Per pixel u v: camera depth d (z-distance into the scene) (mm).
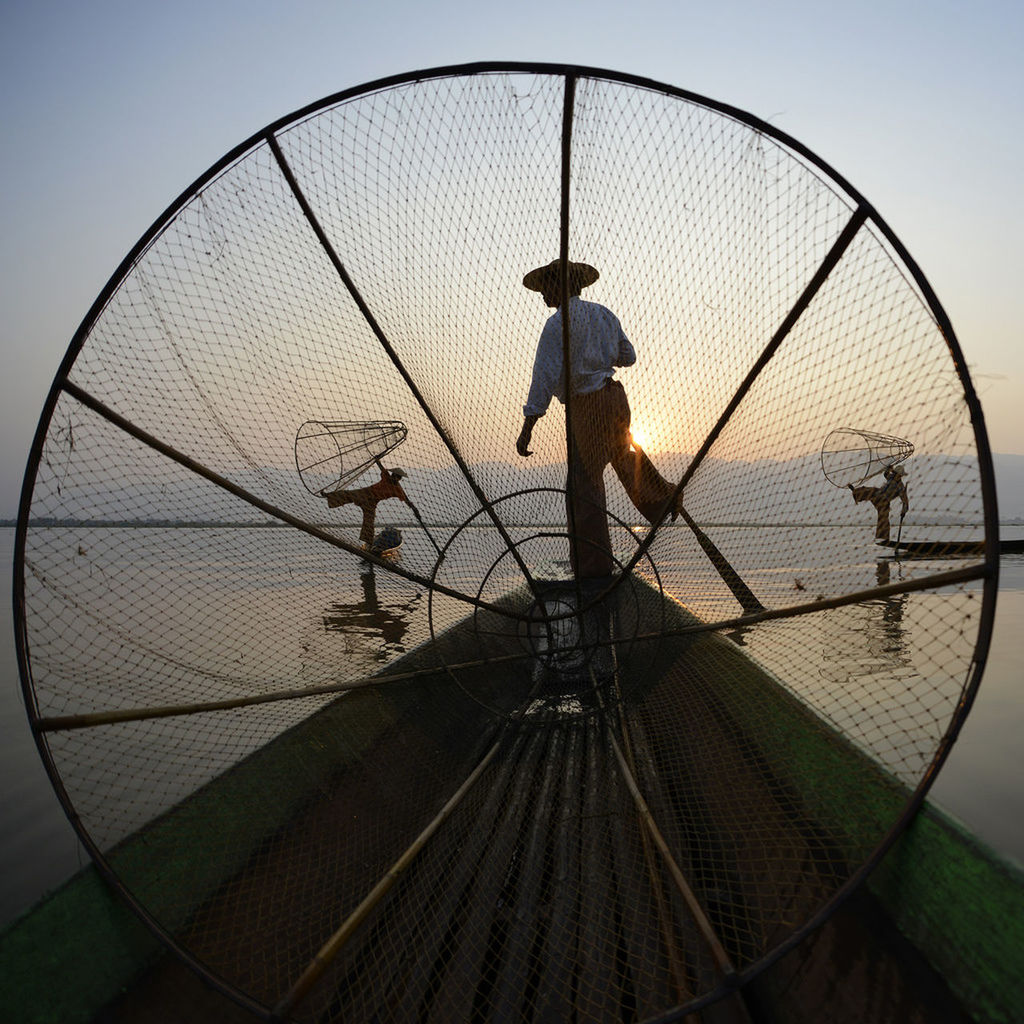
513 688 3127
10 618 6965
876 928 1415
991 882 1272
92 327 2025
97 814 1884
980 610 1433
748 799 1995
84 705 1928
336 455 2959
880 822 1534
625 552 3393
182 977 1444
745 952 1447
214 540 2551
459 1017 1351
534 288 2803
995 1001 1164
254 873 1779
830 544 2221
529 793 2219
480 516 3236
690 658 2863
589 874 1769
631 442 3123
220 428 2547
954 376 1571
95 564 2158
